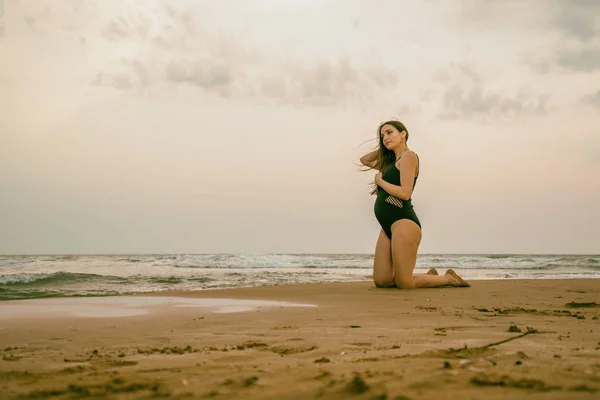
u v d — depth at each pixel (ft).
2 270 44.24
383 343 8.79
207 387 5.56
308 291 23.89
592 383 5.29
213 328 11.55
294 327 11.50
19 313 15.08
